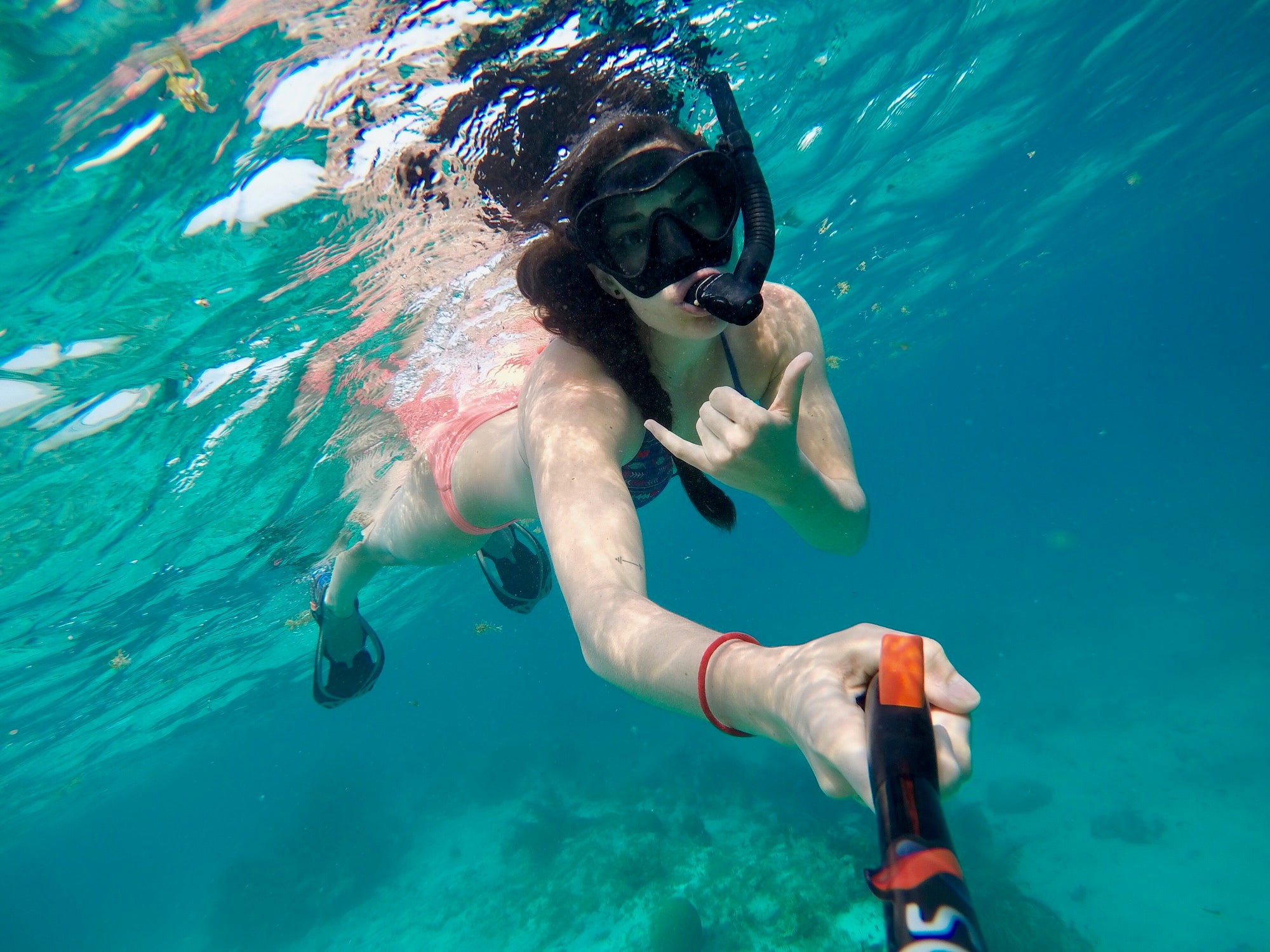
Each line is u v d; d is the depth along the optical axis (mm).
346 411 8430
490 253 6355
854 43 8703
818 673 1013
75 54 3807
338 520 12055
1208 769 18312
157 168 4625
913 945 572
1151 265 56031
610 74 4402
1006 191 19688
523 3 4066
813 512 2184
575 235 2098
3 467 6777
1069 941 12508
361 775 38188
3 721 15766
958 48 10672
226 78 4297
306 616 9719
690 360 2520
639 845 18953
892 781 736
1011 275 32812
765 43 7555
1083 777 20172
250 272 5801
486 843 27797
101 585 10562
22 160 4180
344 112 4656
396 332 7219
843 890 13688
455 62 4344
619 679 1513
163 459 7953
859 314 24609
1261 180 38125
